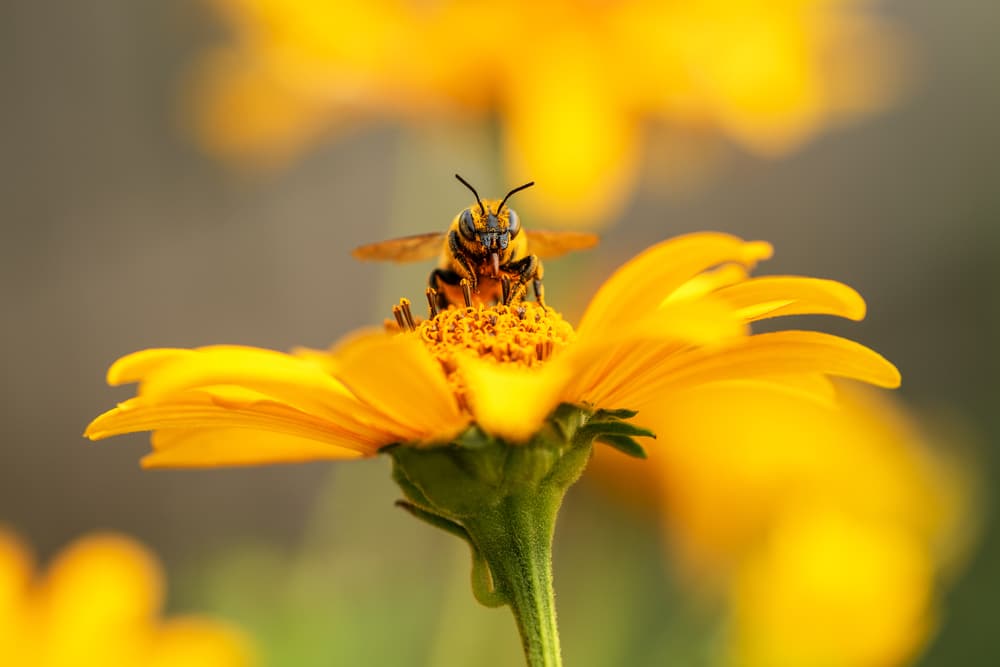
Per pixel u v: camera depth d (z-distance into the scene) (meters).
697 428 0.32
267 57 0.34
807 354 0.25
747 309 0.25
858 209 0.62
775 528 0.32
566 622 0.33
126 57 0.58
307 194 0.60
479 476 0.25
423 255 0.28
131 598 0.30
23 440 0.57
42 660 0.30
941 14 0.63
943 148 0.62
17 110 0.58
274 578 0.34
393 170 0.60
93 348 0.59
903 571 0.32
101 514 0.57
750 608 0.32
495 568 0.25
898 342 0.60
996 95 0.62
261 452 0.25
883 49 0.34
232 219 0.60
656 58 0.32
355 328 0.60
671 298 0.26
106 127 0.59
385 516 0.34
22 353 0.58
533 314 0.26
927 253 0.61
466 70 0.32
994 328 0.59
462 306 0.27
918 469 0.33
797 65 0.32
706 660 0.33
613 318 0.24
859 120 0.61
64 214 0.59
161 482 0.56
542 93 0.32
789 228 0.61
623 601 0.33
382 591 0.34
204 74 0.45
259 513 0.55
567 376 0.24
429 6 0.33
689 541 0.33
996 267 0.59
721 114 0.32
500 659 0.31
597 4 0.32
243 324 0.60
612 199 0.32
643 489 0.33
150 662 0.30
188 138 0.58
